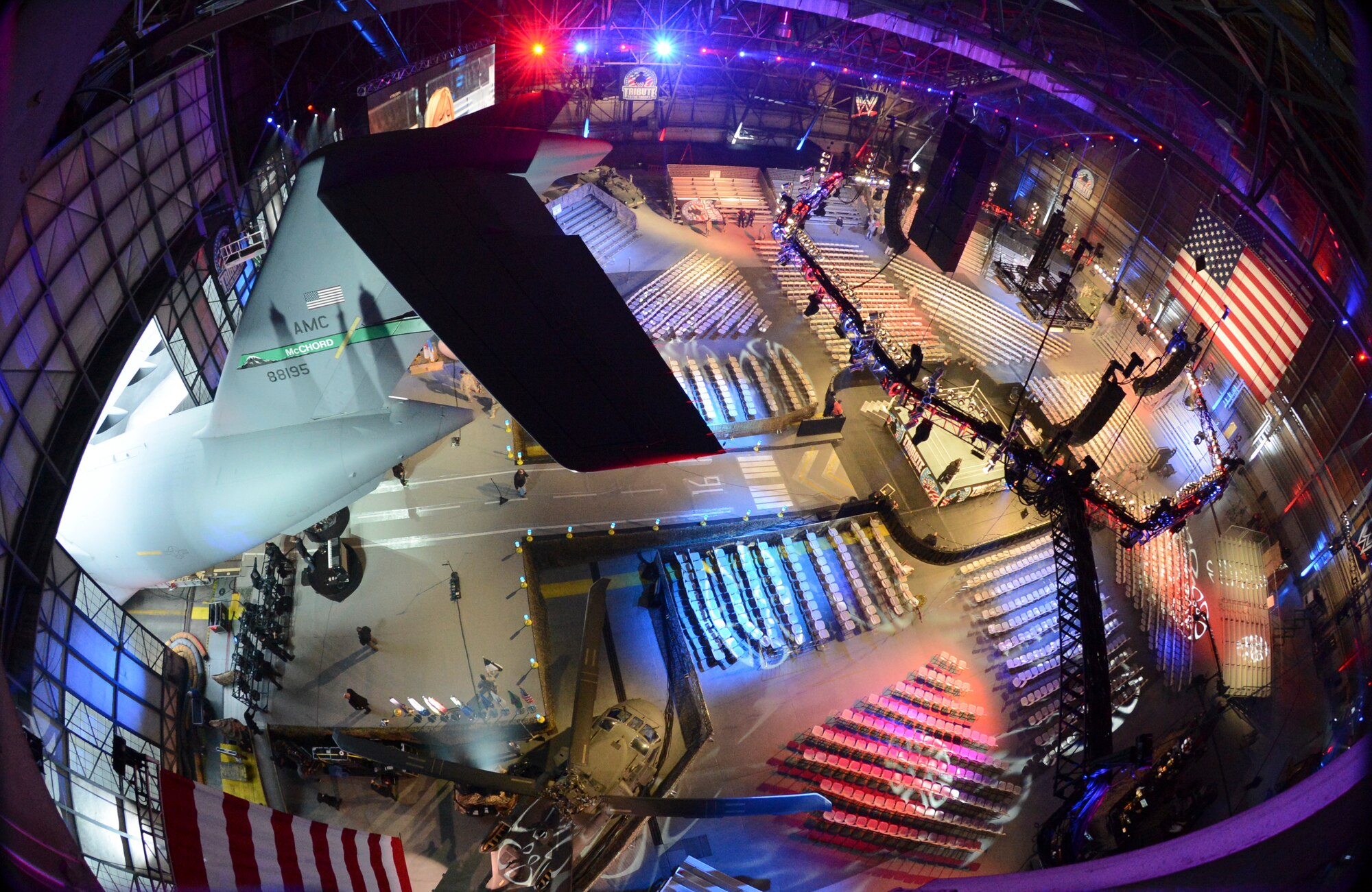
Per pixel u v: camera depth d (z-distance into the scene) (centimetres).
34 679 2294
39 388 2552
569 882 2634
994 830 3152
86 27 1174
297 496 2994
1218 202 4622
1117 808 3044
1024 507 4369
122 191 3044
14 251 2409
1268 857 1236
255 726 3141
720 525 3972
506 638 3447
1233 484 4491
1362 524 3556
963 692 3600
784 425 4528
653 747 2994
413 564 3691
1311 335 4100
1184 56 3978
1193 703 3588
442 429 2972
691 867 2764
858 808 3125
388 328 2700
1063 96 4634
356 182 1000
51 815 1192
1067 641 3797
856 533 4084
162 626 3450
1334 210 3409
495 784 2631
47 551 2448
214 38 3431
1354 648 3406
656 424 877
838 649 3675
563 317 929
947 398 4672
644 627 3628
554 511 3975
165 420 3053
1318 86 3175
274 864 1958
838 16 4534
